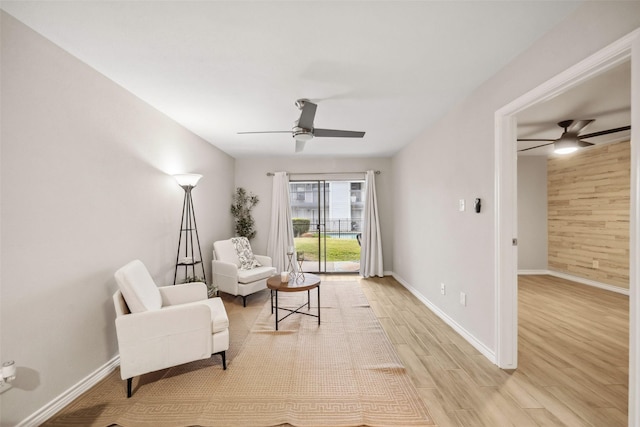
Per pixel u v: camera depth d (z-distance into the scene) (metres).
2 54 1.53
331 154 5.30
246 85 2.43
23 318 1.63
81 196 2.03
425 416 1.72
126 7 1.49
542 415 1.72
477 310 2.56
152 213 2.89
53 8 1.50
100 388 2.04
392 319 3.31
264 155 5.32
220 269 4.00
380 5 1.50
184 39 1.79
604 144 4.59
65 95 1.90
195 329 2.10
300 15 1.57
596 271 4.70
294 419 1.71
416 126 3.63
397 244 5.25
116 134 2.38
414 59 2.04
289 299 4.10
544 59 1.77
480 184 2.49
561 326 3.07
